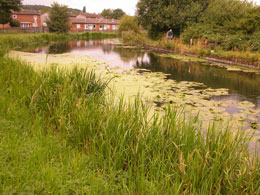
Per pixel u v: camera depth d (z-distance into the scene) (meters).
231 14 18.48
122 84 7.26
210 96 6.58
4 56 7.84
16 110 3.96
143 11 25.00
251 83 8.29
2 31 29.80
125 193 2.29
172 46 18.77
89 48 20.83
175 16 22.86
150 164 2.76
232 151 2.82
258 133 4.25
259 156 3.38
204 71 10.46
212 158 2.58
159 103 5.69
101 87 4.82
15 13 45.97
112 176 2.53
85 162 2.79
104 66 10.69
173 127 3.02
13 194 2.17
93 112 3.44
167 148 2.92
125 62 12.56
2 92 4.54
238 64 12.29
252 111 5.34
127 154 2.86
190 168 2.53
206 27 18.33
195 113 5.09
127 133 3.05
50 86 4.36
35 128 3.46
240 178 2.38
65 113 3.76
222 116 4.97
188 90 7.08
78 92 4.28
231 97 6.53
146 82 7.77
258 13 15.38
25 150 2.82
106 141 2.95
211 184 2.37
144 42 25.30
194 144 2.84
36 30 35.16
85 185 2.37
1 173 2.31
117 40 35.06
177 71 10.37
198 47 15.68
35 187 2.25
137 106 3.37
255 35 13.98
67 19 35.47
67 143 3.32
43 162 2.55
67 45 23.75
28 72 5.30
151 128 3.11
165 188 2.35
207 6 23.20
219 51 14.05
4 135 3.14
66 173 2.48
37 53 15.34
